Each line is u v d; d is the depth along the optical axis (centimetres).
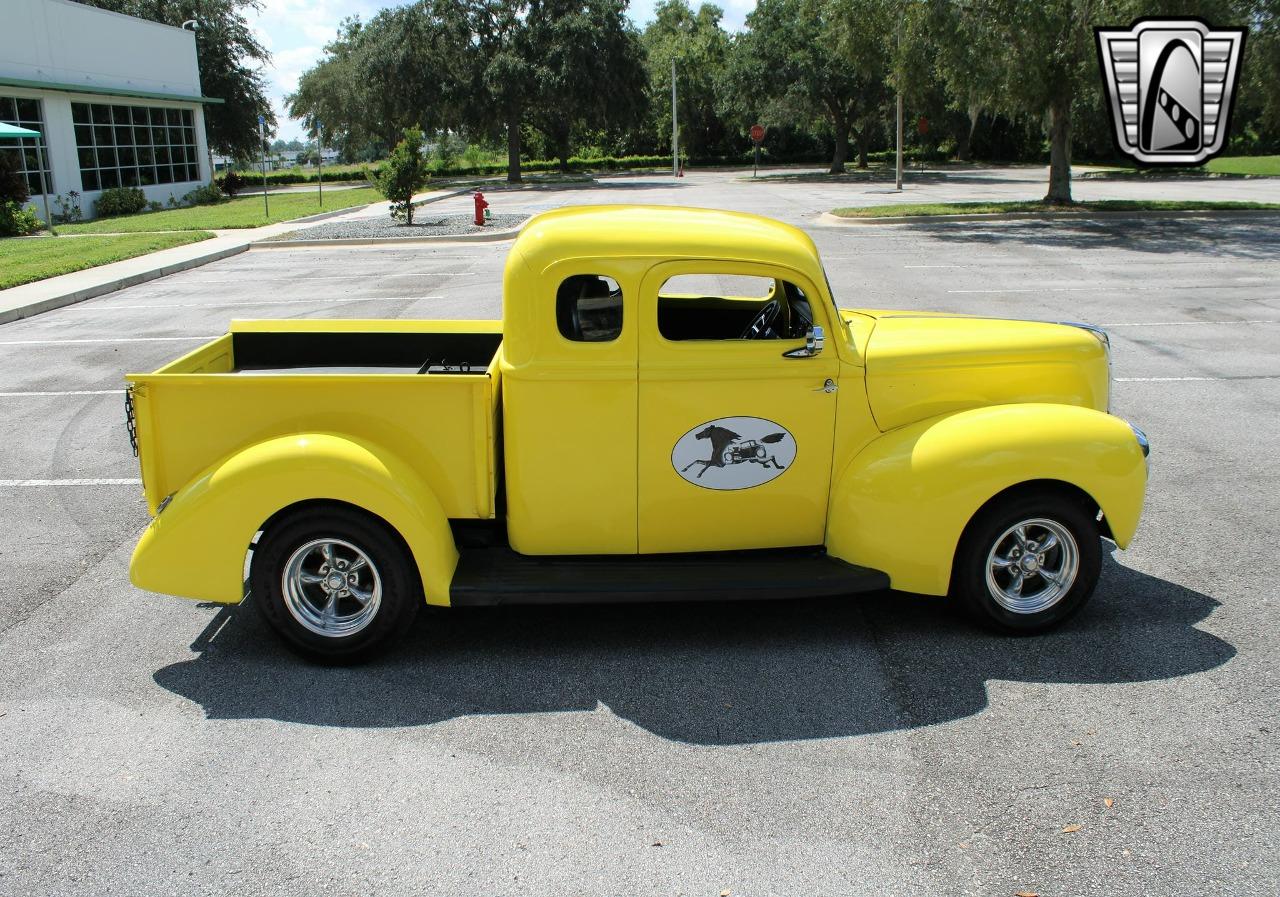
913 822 321
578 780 346
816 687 404
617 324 412
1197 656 424
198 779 351
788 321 457
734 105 5100
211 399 411
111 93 3238
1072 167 5162
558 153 6006
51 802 339
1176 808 325
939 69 2211
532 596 412
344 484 396
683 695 400
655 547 441
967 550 429
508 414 418
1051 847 308
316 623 423
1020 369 452
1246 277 1443
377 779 349
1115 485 421
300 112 7212
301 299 1435
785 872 300
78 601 504
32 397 922
